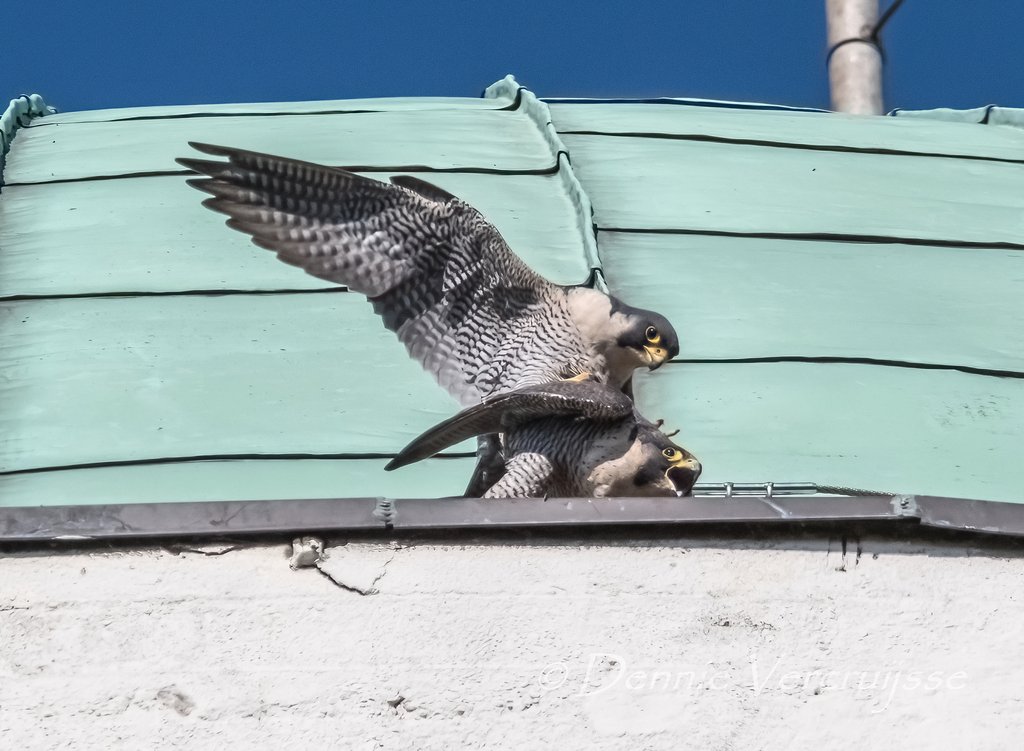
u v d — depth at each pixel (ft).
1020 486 47.01
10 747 34.37
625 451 37.70
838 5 80.38
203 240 57.62
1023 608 36.68
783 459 47.03
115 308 53.72
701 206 61.00
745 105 74.54
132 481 45.24
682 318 53.93
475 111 69.21
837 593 36.58
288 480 45.24
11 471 46.06
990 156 69.00
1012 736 35.65
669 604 36.19
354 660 35.40
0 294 54.54
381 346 51.78
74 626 35.40
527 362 40.27
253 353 51.31
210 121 67.77
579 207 59.31
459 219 40.57
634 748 35.09
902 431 49.06
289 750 34.63
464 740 34.94
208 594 35.76
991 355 53.93
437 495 44.62
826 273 57.88
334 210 40.78
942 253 60.23
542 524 36.11
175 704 34.88
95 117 68.90
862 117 72.74
